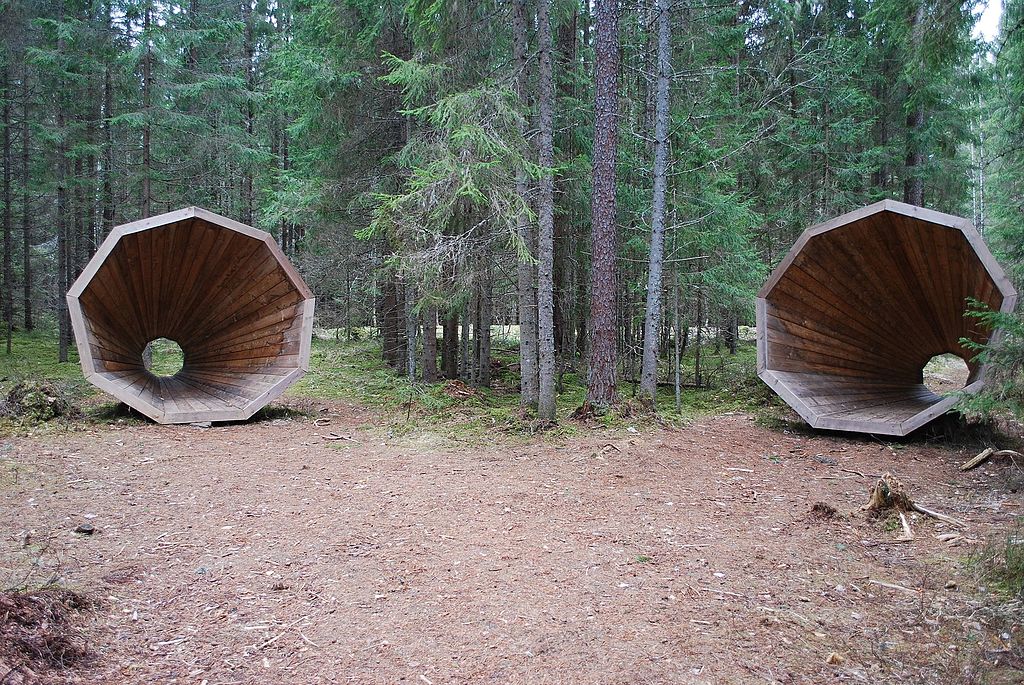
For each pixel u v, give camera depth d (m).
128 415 10.59
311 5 14.47
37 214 20.30
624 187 12.81
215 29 16.42
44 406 9.90
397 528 5.96
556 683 3.47
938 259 9.70
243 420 10.69
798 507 6.73
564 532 5.91
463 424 10.54
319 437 9.84
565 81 12.01
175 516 6.15
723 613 4.29
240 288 11.77
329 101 13.32
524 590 4.65
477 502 6.77
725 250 13.29
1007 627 4.01
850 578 4.87
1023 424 10.08
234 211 21.77
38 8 16.58
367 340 21.70
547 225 9.87
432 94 11.38
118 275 10.47
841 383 11.43
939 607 4.33
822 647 3.84
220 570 4.92
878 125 16.52
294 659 3.68
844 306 11.41
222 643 3.84
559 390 13.52
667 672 3.56
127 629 3.95
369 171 14.04
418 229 9.78
